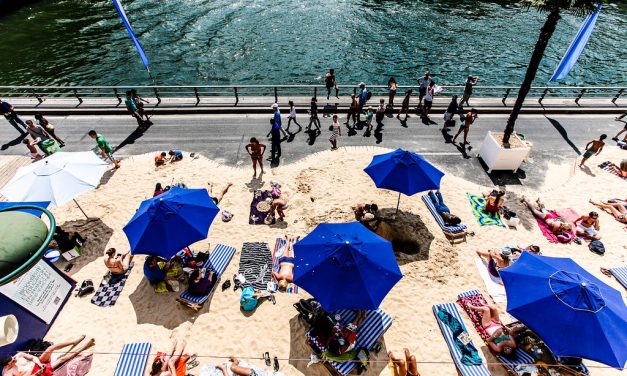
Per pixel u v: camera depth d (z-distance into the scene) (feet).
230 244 34.60
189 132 53.47
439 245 34.96
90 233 35.68
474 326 27.81
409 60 95.45
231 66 91.76
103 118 56.49
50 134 47.42
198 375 24.61
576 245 35.14
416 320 28.43
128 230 28.02
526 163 47.91
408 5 130.52
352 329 25.34
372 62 94.38
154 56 96.17
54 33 109.60
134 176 43.80
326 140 52.16
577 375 24.23
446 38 107.04
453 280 31.58
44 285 27.25
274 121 45.96
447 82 86.33
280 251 33.47
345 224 28.25
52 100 59.47
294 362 25.50
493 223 37.47
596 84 87.25
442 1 134.72
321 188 42.27
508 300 24.22
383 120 57.57
